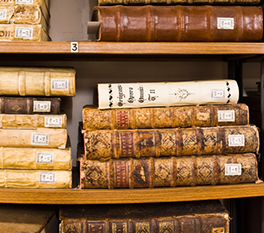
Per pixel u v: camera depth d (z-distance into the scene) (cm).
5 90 82
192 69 116
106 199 81
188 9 82
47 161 81
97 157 81
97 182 81
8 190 80
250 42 86
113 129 84
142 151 82
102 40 80
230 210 115
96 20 87
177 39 82
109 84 85
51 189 81
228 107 88
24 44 78
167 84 87
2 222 81
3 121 81
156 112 85
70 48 79
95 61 111
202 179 83
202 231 83
